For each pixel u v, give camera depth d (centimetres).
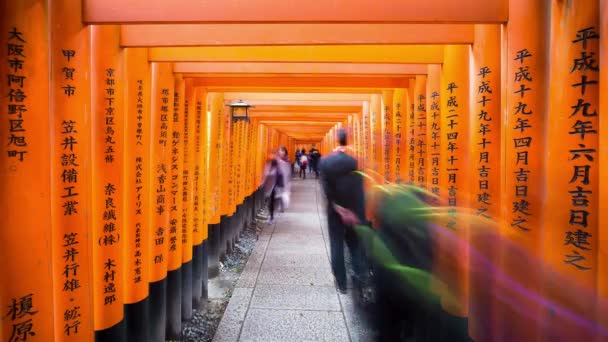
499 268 196
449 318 167
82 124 193
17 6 148
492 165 222
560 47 157
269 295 426
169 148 320
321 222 823
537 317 180
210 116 519
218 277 517
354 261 207
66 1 183
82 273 198
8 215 148
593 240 150
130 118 270
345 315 373
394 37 235
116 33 232
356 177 307
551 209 161
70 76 187
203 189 448
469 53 244
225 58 283
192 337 363
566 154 154
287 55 281
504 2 189
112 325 239
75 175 191
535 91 181
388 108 461
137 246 280
